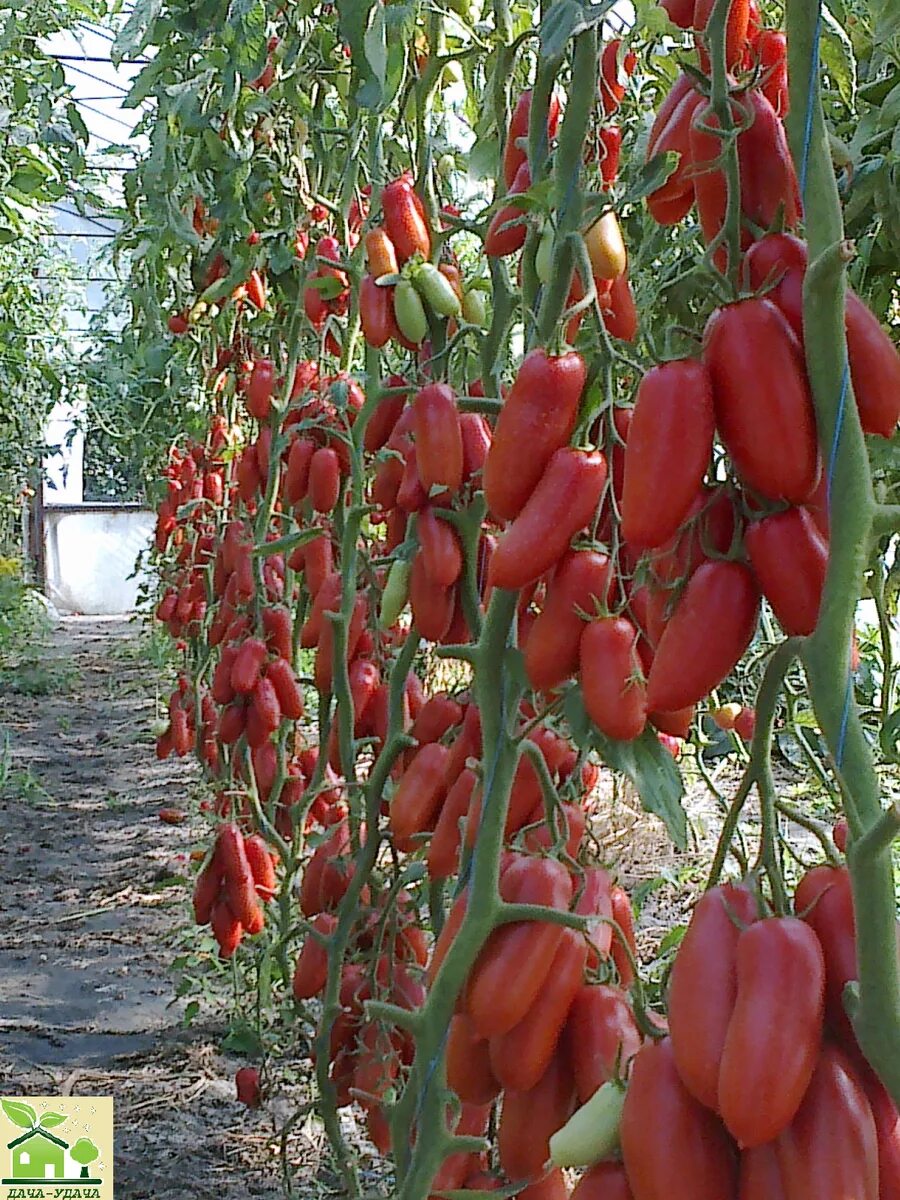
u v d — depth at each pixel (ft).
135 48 10.21
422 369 6.24
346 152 9.15
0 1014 12.02
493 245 5.03
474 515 5.49
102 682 33.24
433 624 5.66
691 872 13.79
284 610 9.85
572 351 3.90
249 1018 11.34
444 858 5.13
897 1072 2.76
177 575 18.31
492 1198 4.13
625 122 6.47
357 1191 7.75
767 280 3.09
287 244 9.64
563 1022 3.92
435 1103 4.45
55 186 13.44
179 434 19.89
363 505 7.51
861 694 8.08
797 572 3.06
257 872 9.19
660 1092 3.02
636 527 3.10
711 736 7.93
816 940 2.90
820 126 2.95
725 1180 2.96
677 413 3.04
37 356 23.61
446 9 6.60
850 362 3.01
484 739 4.25
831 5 4.67
